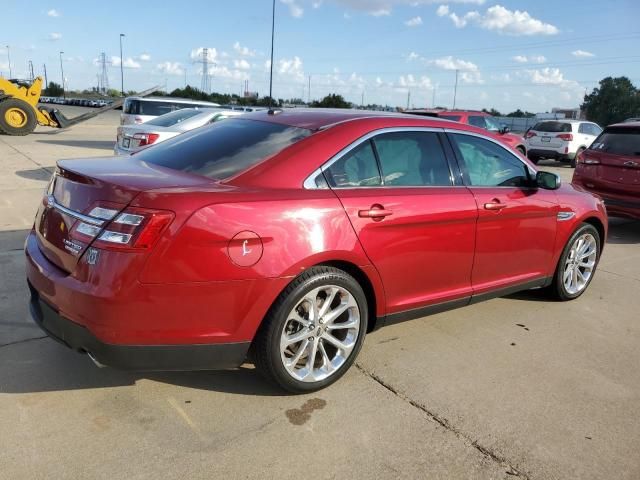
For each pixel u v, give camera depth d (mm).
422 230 3496
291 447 2688
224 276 2695
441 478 2541
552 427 2986
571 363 3770
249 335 2844
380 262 3295
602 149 8172
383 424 2918
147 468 2482
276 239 2818
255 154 3154
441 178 3760
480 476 2568
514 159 4348
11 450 2545
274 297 2854
